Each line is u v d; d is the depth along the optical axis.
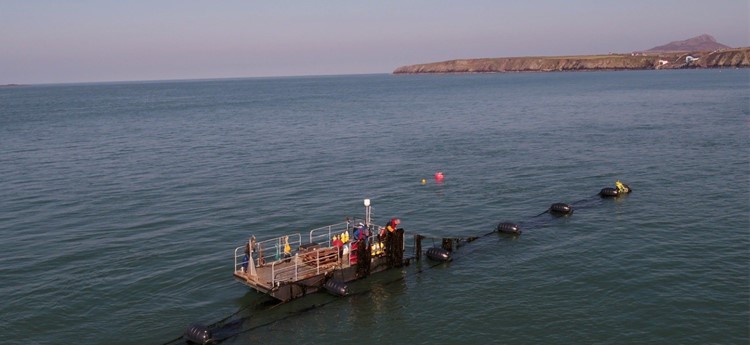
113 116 160.25
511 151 83.94
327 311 34.16
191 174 71.69
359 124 125.81
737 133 93.00
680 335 30.47
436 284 37.72
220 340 31.09
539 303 34.47
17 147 97.62
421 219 51.97
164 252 43.69
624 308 33.44
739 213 49.97
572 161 75.38
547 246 44.09
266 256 42.00
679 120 113.81
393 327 32.28
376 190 62.25
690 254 41.00
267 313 33.94
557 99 181.38
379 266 39.56
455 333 31.45
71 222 51.75
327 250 38.44
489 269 40.00
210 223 50.81
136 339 31.36
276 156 84.31
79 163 80.50
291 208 55.47
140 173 72.75
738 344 29.48
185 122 138.88
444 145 91.31
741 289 35.22
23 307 34.94
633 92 198.75
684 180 62.97
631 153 79.50
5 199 60.38
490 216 52.44
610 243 44.00
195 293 36.69
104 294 36.62
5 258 42.84
